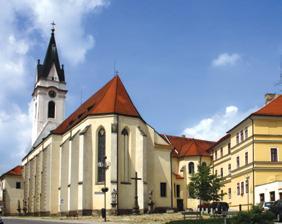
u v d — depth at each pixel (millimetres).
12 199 125312
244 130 74938
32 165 101750
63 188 78688
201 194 69625
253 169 69562
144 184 72625
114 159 70812
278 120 71438
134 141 74188
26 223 50562
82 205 71000
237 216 34594
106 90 80188
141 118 76750
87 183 71938
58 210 83250
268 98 78750
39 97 110188
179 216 57625
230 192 81062
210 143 104938
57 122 110375
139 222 51469
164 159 80625
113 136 71625
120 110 73812
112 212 69062
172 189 82625
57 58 113250
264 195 66438
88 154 72875
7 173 126438
